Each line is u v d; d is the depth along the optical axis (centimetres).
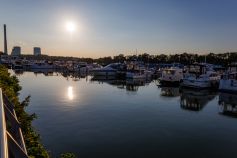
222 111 2692
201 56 11750
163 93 3953
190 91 4294
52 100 2994
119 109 2603
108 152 1406
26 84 4638
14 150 288
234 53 11350
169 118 2294
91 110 2492
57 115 2227
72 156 704
